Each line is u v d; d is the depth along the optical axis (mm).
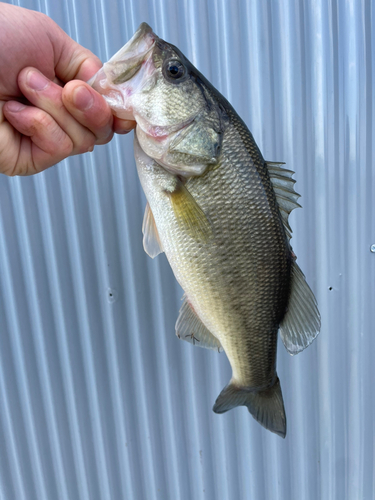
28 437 305
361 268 309
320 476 330
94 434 308
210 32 274
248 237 212
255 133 286
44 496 312
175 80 204
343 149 296
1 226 279
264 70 281
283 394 318
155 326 298
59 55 210
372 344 320
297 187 294
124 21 266
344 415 325
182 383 308
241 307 219
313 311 230
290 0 276
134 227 284
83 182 278
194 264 215
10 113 182
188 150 208
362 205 303
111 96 201
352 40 286
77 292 290
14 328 292
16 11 190
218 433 317
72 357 298
